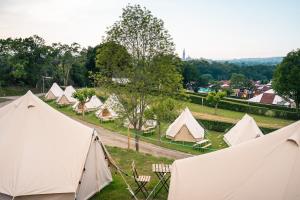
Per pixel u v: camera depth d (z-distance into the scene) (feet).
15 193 27.84
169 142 91.61
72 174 30.01
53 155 30.78
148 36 76.89
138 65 77.66
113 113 121.80
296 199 22.25
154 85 78.95
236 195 24.09
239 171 25.44
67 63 283.79
